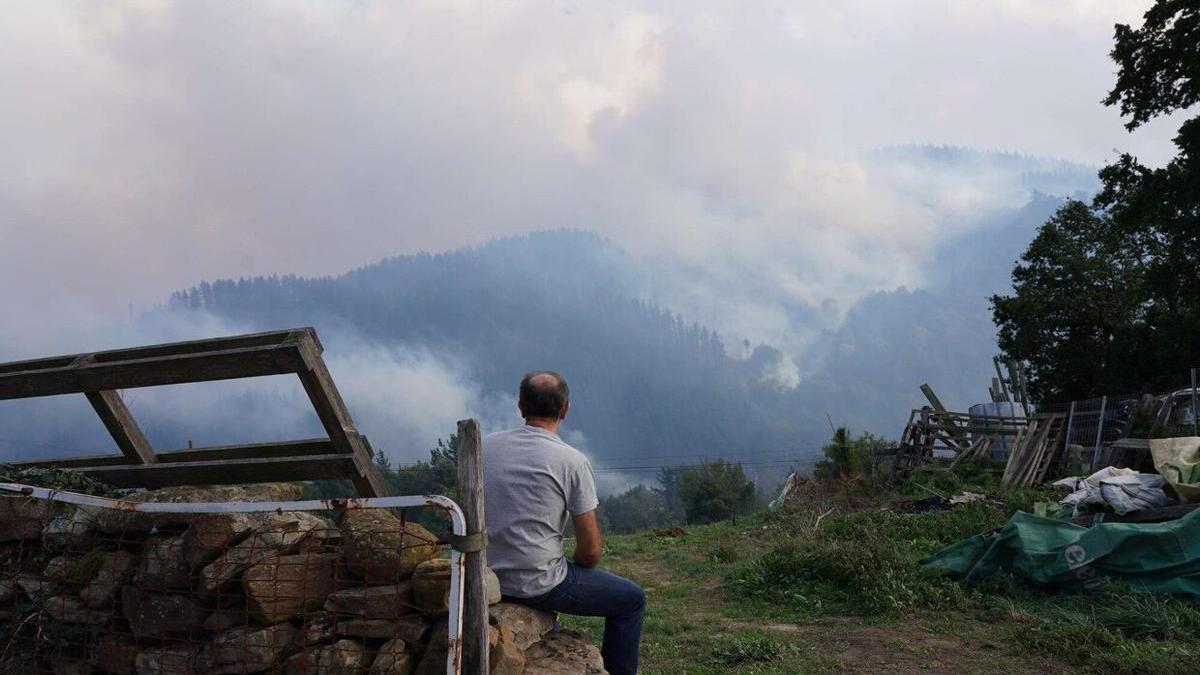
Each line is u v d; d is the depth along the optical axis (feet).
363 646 10.81
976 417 74.18
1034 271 136.36
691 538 59.41
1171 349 107.14
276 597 11.19
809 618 30.66
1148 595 27.73
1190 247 90.99
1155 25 82.74
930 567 34.86
